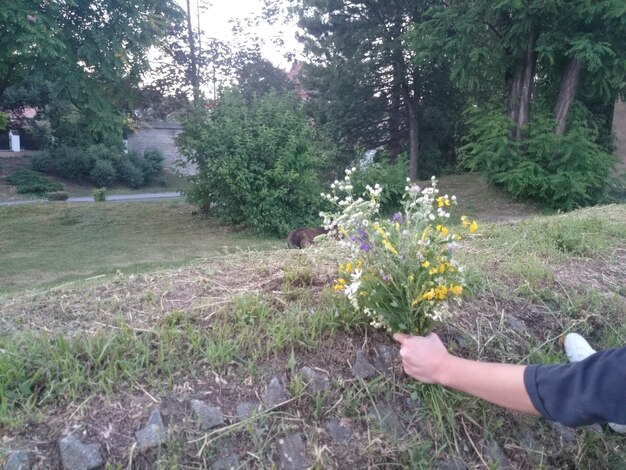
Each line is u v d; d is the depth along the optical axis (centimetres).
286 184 1202
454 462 229
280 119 1224
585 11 1262
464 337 283
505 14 1411
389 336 264
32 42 1019
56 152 3775
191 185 1381
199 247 1095
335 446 218
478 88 1567
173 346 235
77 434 192
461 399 244
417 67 2175
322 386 235
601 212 634
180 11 1450
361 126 2458
